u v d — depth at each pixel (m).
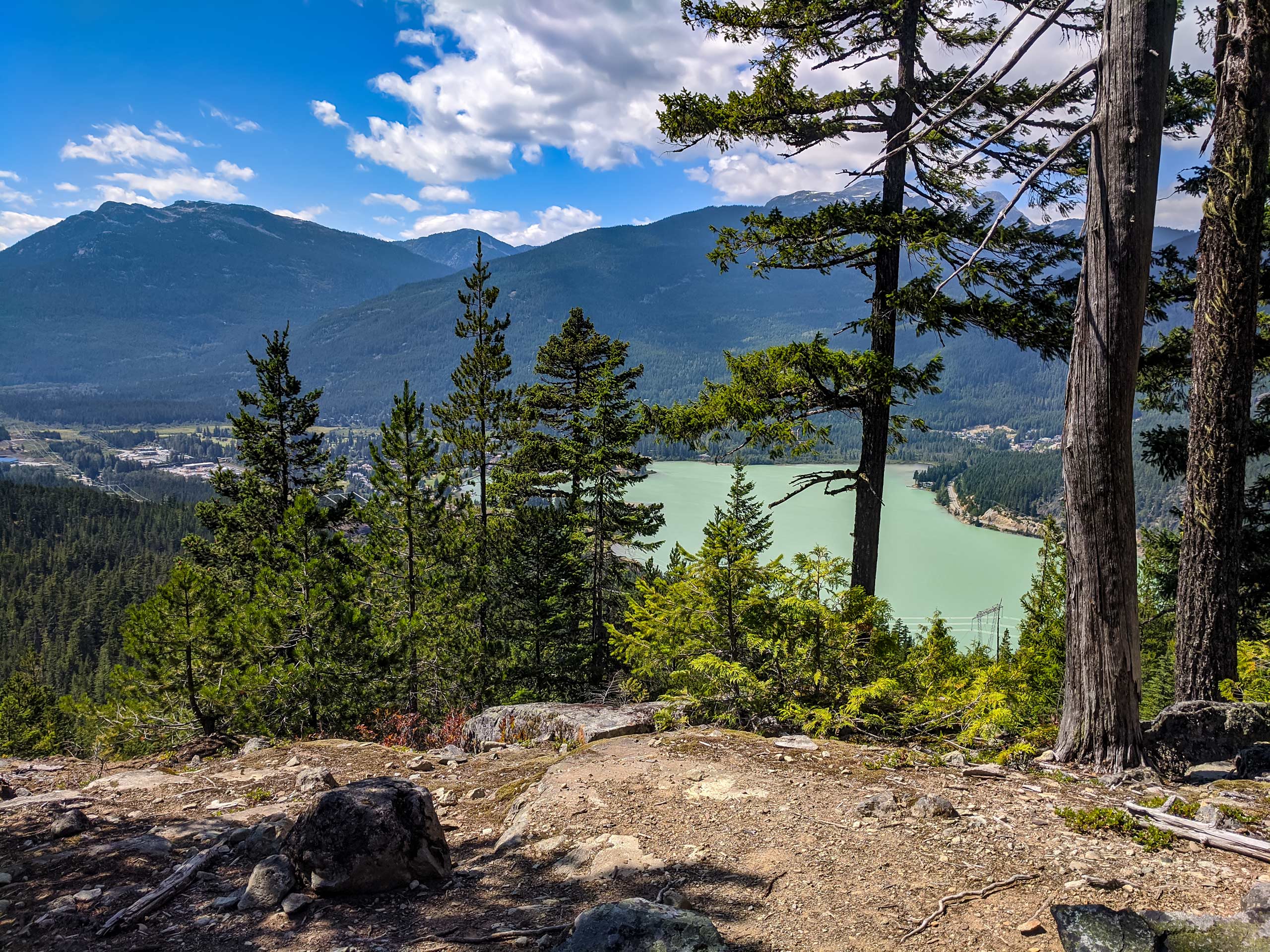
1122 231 5.23
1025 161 9.77
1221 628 6.74
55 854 4.50
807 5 9.81
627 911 3.03
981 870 3.71
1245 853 3.68
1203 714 5.68
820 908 3.43
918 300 8.77
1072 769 5.48
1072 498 5.57
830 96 9.77
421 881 3.94
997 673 7.46
